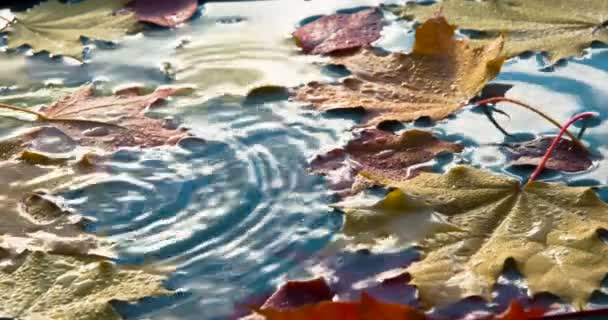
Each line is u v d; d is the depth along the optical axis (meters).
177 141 1.04
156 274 0.95
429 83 1.07
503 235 0.95
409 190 0.98
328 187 1.00
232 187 1.01
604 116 1.05
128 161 1.03
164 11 1.18
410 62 1.09
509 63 1.10
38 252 0.96
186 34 1.16
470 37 1.13
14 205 1.00
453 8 1.15
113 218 0.99
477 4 1.15
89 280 0.94
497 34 1.12
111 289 0.94
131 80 1.10
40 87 1.10
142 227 0.98
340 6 1.18
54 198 1.00
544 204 0.96
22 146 1.04
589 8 1.13
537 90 1.08
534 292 0.92
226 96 1.08
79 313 0.92
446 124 1.05
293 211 0.99
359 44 1.12
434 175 0.98
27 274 0.94
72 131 1.05
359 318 0.90
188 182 1.01
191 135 1.05
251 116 1.06
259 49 1.13
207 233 0.98
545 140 1.03
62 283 0.94
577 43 1.11
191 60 1.12
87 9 1.18
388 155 1.02
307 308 0.90
